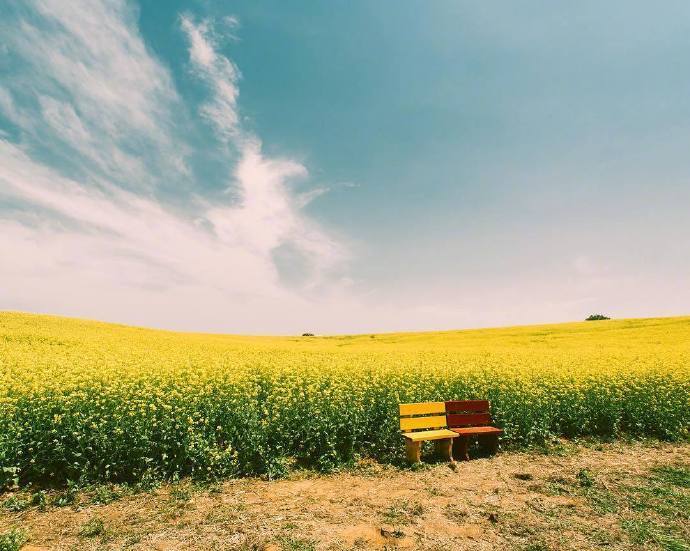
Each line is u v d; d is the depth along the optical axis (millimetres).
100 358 16672
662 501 7316
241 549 5723
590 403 12086
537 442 11383
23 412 8516
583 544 5832
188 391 10375
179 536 6137
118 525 6523
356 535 6145
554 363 16703
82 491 7711
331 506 7242
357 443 10398
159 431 8492
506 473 9102
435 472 9164
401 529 6332
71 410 8570
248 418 9156
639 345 28281
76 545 5922
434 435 9727
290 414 9781
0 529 6445
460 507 7195
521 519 6672
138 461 8305
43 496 7344
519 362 17047
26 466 8164
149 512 6984
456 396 12227
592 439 11688
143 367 13141
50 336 25484
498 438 10641
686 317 45375
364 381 11992
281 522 6582
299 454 9617
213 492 7852
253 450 8797
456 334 45156
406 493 7898
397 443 10422
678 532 6141
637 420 11984
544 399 11727
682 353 20875
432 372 13781
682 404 12609
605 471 9102
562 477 8742
